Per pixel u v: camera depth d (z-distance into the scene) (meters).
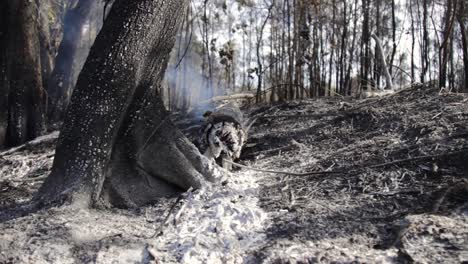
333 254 2.93
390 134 5.68
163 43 4.57
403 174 4.29
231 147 5.82
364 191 4.12
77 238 3.38
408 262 2.76
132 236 3.51
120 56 4.26
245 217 3.72
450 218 3.30
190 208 4.06
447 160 4.33
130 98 4.36
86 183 4.08
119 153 4.48
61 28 19.06
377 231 3.29
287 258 2.94
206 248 3.27
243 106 11.41
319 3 13.30
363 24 14.47
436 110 6.04
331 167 4.98
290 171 5.23
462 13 10.31
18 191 5.66
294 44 12.86
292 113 8.75
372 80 13.61
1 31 10.02
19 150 8.98
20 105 10.41
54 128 11.89
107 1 5.07
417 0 16.00
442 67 9.53
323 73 14.30
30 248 3.19
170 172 4.66
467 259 2.70
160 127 4.66
